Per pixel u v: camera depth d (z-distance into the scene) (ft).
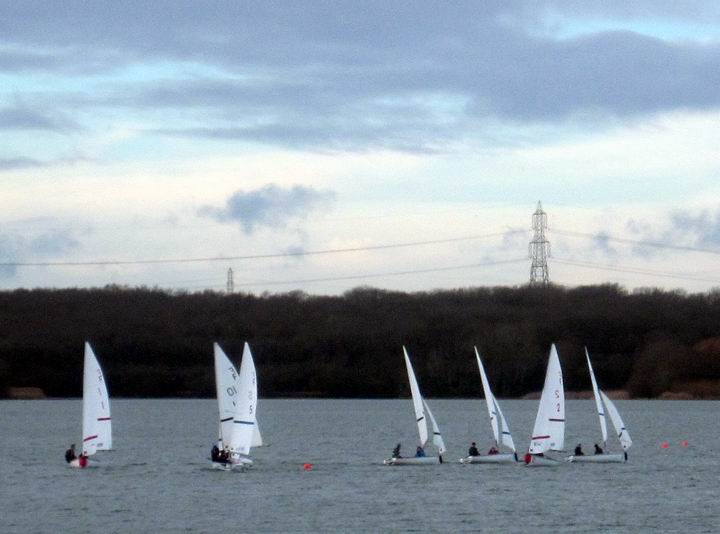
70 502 627.87
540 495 649.61
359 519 573.33
